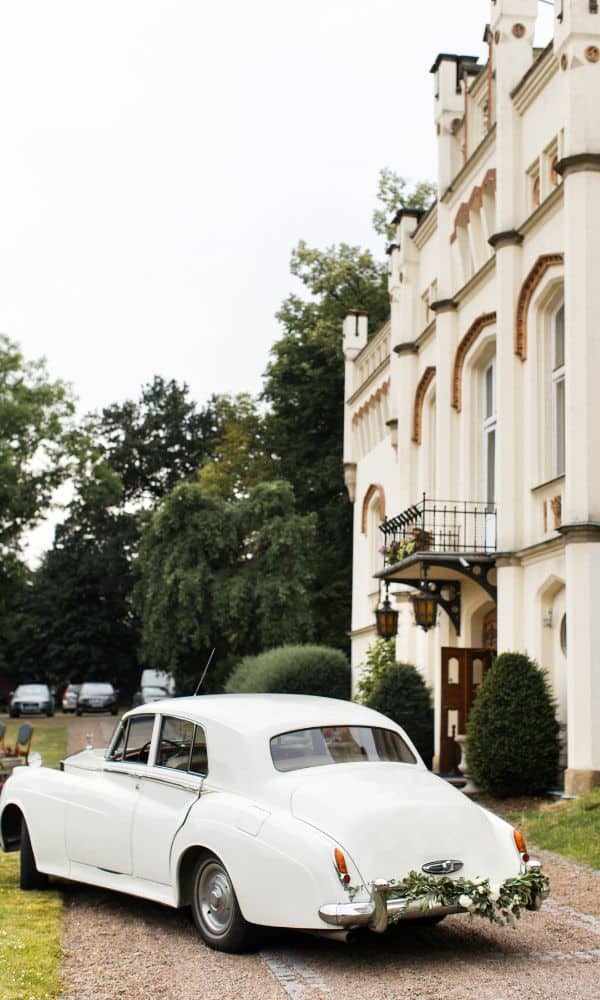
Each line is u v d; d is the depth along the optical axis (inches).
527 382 660.1
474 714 600.7
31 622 2596.0
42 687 1991.9
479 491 777.6
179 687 1437.0
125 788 319.6
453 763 748.6
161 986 245.6
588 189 576.4
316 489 1656.0
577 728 544.1
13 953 264.2
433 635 861.2
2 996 224.5
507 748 579.2
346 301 1763.0
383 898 252.2
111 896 351.6
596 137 581.9
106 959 269.7
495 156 740.7
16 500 1706.4
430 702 856.3
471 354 773.3
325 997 237.5
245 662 1216.8
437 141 853.8
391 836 262.1
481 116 807.7
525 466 659.4
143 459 2861.7
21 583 1777.8
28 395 1771.7
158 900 298.2
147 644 1449.3
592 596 548.7
